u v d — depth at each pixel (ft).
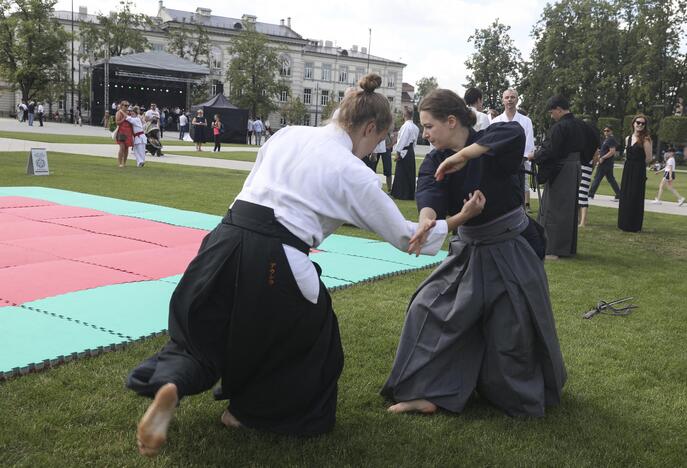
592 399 11.12
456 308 9.99
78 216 27.14
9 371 10.56
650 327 15.51
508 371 10.03
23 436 8.66
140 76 165.58
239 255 7.98
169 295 15.97
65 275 17.37
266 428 8.93
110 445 8.61
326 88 265.75
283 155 8.48
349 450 8.88
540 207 24.31
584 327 15.26
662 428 10.11
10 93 207.72
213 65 234.99
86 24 194.39
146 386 7.80
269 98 203.72
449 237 27.81
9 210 27.68
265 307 7.99
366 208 8.39
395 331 14.16
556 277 20.68
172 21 224.33
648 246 27.68
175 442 8.84
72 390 10.25
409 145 38.60
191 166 58.34
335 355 9.14
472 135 10.03
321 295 8.70
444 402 10.11
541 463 8.81
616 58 162.61
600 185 65.46
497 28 190.08
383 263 21.16
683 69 156.76
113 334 12.84
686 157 148.36
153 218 27.68
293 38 251.80
